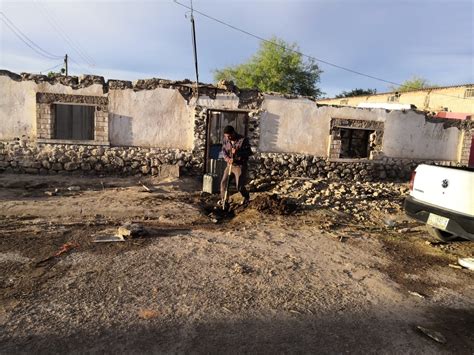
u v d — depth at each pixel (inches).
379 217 297.4
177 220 254.5
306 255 201.0
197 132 406.9
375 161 485.1
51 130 383.9
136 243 198.4
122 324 121.6
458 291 171.6
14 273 154.9
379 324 134.6
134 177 385.1
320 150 457.4
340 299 152.1
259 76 1120.8
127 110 394.3
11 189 308.3
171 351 109.5
